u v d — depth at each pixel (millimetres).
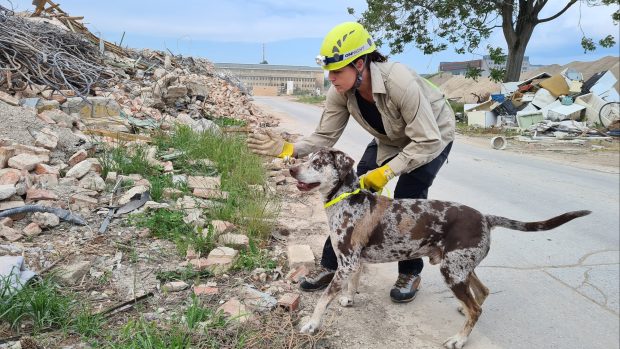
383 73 3479
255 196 6355
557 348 3621
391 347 3549
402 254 3688
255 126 14172
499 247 5645
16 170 5398
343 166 3572
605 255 5438
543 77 22328
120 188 5895
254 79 66500
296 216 6277
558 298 4418
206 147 8211
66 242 4531
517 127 19219
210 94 15398
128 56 14719
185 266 4340
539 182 9125
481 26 23938
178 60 18328
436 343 3633
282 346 3369
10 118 6809
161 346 3078
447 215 3555
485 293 3807
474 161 11391
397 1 24031
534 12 23406
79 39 11898
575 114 19125
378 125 3889
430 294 4395
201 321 3512
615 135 17000
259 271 4391
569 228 6359
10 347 3070
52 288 3594
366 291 4391
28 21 11234
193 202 5777
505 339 3732
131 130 9195
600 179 9609
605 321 4023
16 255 4160
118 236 4758
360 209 3623
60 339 3203
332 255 4137
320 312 3604
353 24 3438
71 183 5770
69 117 7926
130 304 3656
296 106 28188
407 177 4012
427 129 3479
